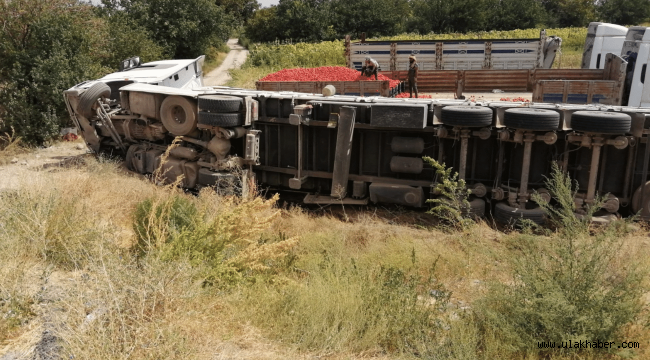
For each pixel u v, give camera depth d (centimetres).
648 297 548
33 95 1457
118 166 1123
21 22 1666
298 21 5456
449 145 891
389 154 917
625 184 823
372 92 1440
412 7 6725
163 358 392
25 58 1517
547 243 539
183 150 994
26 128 1395
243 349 438
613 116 736
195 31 4069
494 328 466
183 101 976
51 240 578
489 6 6138
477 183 870
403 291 523
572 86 1399
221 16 4312
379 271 584
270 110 955
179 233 565
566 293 470
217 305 482
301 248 695
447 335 473
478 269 626
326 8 5747
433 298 555
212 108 900
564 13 7106
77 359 383
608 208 796
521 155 855
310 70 1647
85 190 821
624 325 470
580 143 802
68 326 407
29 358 395
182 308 447
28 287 492
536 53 2012
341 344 455
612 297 464
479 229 749
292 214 857
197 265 518
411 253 664
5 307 451
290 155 976
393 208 930
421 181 888
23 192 657
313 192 995
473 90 1738
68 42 1612
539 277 495
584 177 842
